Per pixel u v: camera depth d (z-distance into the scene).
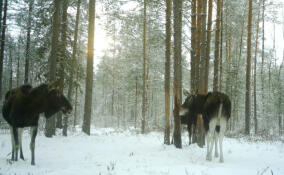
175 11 10.40
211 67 24.84
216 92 8.05
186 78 28.77
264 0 22.75
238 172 6.15
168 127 10.48
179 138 9.78
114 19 15.66
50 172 5.78
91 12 14.38
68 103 7.27
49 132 12.40
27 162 6.88
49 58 16.05
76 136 13.20
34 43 16.77
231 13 20.97
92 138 12.60
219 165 7.04
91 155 8.26
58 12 12.62
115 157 7.89
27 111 6.47
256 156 8.69
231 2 20.39
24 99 6.47
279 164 7.39
